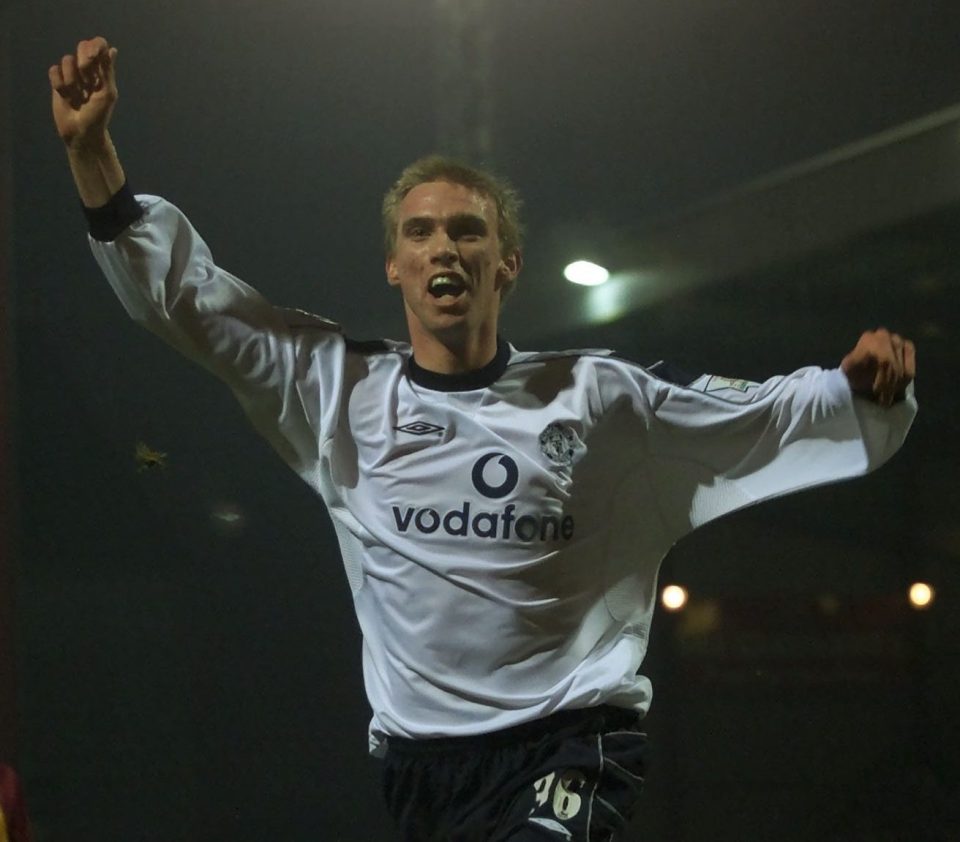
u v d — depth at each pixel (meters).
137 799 34.28
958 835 31.11
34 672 34.31
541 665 10.88
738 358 35.56
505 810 10.89
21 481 35.16
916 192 32.16
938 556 33.09
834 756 32.16
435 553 10.87
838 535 33.41
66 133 10.59
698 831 31.95
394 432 11.16
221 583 36.06
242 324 11.43
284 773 35.16
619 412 11.36
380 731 11.52
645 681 11.52
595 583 11.30
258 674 35.78
